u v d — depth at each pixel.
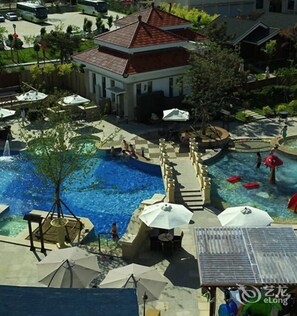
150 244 27.88
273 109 51.12
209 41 53.69
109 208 34.47
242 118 49.06
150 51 49.91
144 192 36.59
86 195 36.03
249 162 40.53
